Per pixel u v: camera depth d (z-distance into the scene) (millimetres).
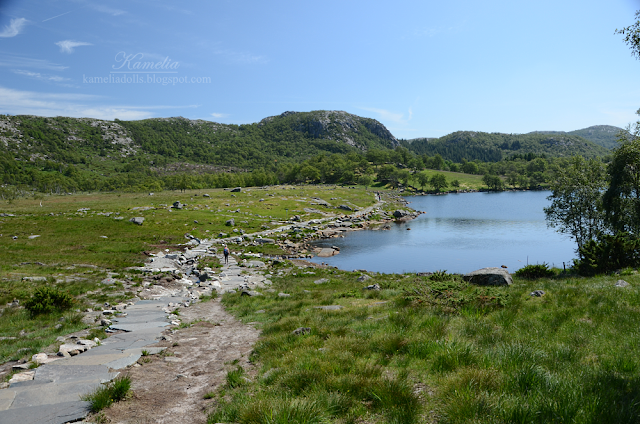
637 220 32562
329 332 9734
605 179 37062
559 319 9047
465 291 13430
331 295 19391
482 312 10633
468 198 156875
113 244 39719
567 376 5426
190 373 7945
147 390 6855
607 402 4488
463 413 4434
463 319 9734
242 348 10016
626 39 20984
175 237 49625
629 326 7969
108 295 19906
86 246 37375
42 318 14664
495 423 4188
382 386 5473
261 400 5324
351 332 9398
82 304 17172
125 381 6609
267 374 7105
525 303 11391
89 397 6156
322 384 5941
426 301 12562
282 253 49719
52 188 178250
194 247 45094
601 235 23219
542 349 6867
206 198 100250
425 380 5938
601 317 8906
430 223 85500
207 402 6258
